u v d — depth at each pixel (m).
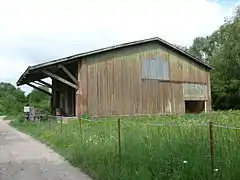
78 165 8.58
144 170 6.43
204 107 29.56
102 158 8.14
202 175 5.62
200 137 7.17
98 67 23.66
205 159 5.96
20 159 10.10
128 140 8.77
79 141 11.08
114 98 24.14
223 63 40.53
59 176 7.56
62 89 29.45
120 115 24.25
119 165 7.23
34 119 25.27
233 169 5.40
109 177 6.69
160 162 6.65
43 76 27.58
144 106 25.47
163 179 6.04
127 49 25.11
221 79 41.81
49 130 16.86
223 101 42.53
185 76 28.19
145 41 25.58
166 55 27.17
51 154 10.86
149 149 7.54
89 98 23.08
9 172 8.23
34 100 60.97
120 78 24.56
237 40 37.81
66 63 22.70
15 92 74.75
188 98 28.19
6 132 20.30
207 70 29.94
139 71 25.52
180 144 7.05
